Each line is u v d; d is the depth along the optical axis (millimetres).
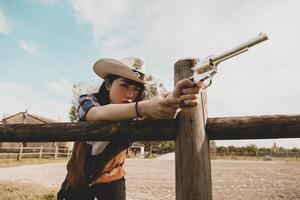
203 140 1591
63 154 28500
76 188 2074
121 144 2029
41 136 1875
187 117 1613
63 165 18344
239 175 11969
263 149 61844
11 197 5621
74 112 36812
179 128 1624
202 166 1548
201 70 1301
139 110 1517
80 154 2055
